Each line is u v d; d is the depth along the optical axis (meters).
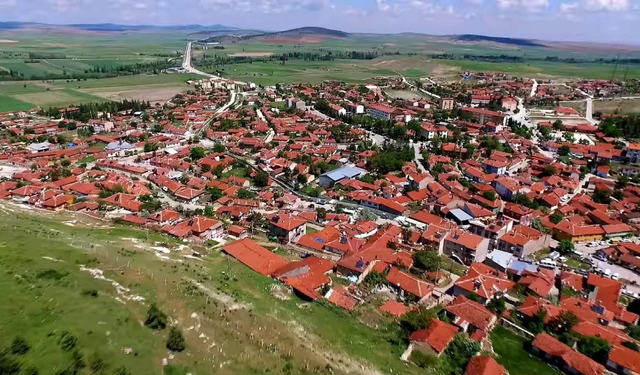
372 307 105.75
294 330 89.38
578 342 95.69
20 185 183.88
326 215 164.25
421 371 84.31
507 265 128.12
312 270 118.25
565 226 151.25
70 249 111.81
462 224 156.50
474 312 102.81
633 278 125.69
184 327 84.06
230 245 131.50
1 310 79.19
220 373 73.94
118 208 168.12
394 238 140.88
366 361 83.94
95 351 72.50
